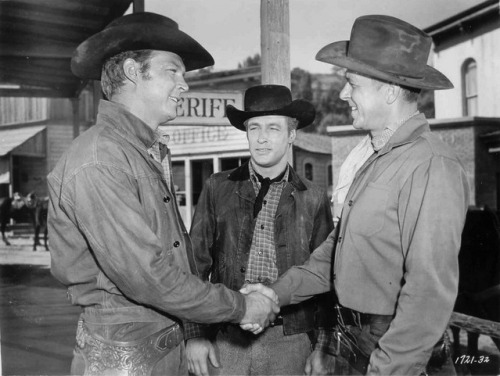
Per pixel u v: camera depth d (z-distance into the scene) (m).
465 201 1.74
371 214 1.84
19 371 4.23
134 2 5.26
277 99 2.51
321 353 2.37
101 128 1.86
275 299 2.22
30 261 11.80
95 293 1.87
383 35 1.92
